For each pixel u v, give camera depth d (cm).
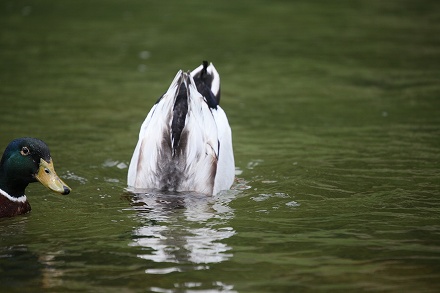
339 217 1130
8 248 1023
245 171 1340
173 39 2261
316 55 2122
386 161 1373
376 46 2206
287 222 1112
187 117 1189
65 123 1583
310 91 1823
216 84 1380
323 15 2589
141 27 2397
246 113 1670
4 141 1448
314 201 1197
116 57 2084
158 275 934
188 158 1191
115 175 1320
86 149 1440
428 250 1005
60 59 2053
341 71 1978
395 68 1998
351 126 1575
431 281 916
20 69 1959
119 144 1474
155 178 1199
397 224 1098
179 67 1995
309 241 1040
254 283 912
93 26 2402
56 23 2431
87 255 999
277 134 1536
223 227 1095
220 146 1238
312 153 1427
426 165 1348
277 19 2525
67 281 920
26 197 1171
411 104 1711
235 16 2564
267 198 1212
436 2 2797
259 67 2014
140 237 1059
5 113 1628
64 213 1155
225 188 1246
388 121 1600
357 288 898
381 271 944
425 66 2011
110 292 890
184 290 893
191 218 1130
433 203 1177
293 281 916
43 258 990
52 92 1788
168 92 1206
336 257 987
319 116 1644
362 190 1240
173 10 2642
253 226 1099
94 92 1797
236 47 2189
